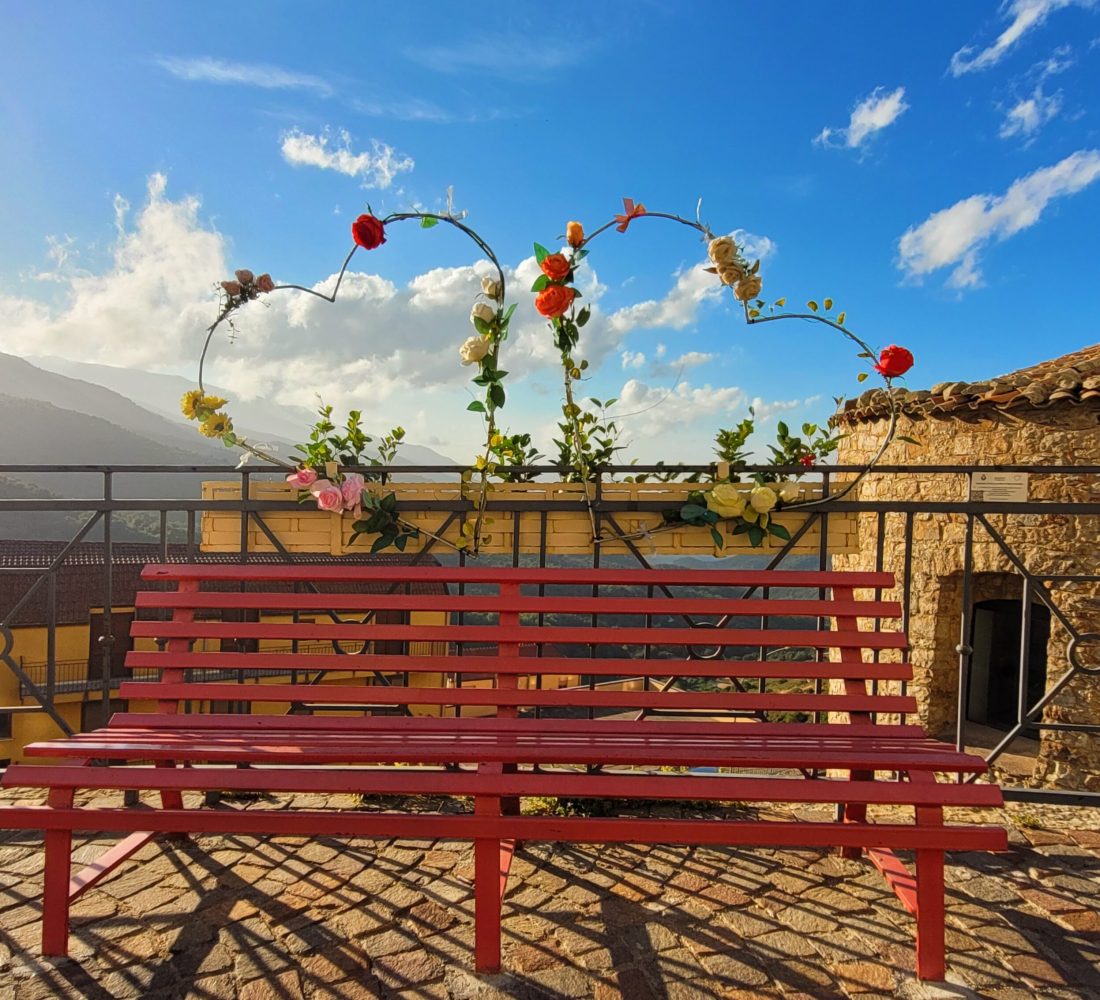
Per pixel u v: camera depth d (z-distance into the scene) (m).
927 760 1.98
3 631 2.95
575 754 2.02
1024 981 1.93
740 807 3.11
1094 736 7.77
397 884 2.42
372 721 2.34
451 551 3.20
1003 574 9.30
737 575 2.63
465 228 2.90
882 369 2.92
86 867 2.29
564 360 3.02
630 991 1.88
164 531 3.11
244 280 2.92
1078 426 7.88
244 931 2.13
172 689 2.41
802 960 2.02
